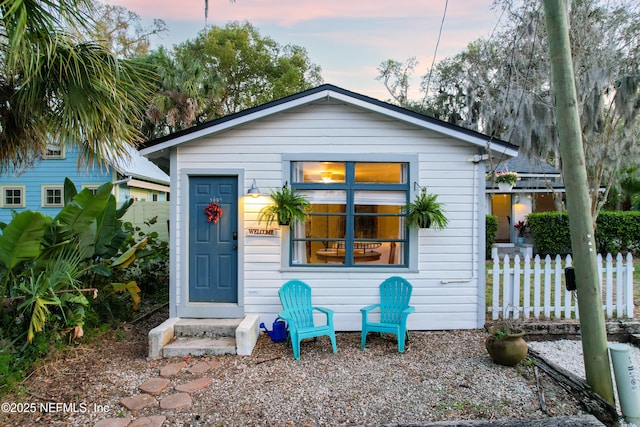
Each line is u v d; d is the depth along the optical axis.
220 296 5.41
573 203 3.41
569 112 3.38
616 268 5.38
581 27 7.21
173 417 3.09
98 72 3.63
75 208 4.64
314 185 5.44
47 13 3.19
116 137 4.10
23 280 4.12
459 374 3.90
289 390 3.58
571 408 3.18
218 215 5.33
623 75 7.30
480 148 5.39
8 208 11.61
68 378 3.84
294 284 5.06
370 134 5.41
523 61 8.00
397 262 5.46
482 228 5.39
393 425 2.93
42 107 3.94
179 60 15.70
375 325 4.68
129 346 4.83
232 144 5.38
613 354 3.26
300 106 5.36
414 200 5.37
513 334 4.05
